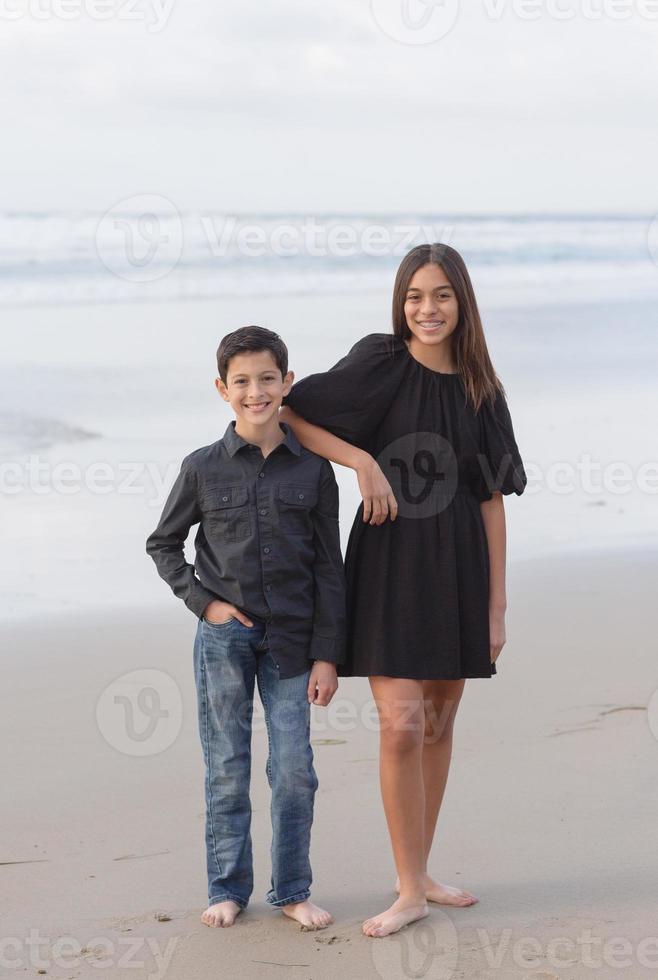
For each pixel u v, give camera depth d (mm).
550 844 3232
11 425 8062
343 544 5801
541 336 11289
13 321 11195
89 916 2848
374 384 3012
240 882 2914
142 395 8852
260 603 2896
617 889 2969
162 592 5781
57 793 3564
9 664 4738
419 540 2941
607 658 4777
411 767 2887
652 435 8094
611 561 6246
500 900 2930
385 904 2947
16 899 2926
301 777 2873
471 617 2975
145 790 3607
